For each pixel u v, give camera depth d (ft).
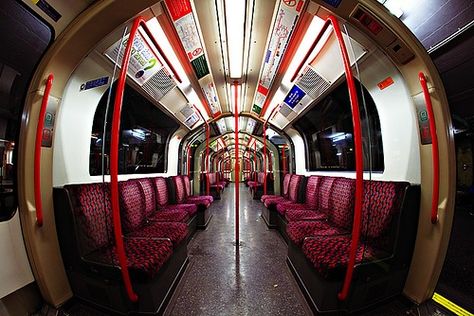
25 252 5.30
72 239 5.99
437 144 5.30
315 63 9.11
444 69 6.33
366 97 8.50
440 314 5.70
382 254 6.27
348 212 8.77
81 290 6.05
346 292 4.85
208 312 6.12
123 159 11.57
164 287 6.44
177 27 6.93
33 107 5.21
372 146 8.64
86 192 6.58
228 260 9.76
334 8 5.08
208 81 12.03
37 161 4.89
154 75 9.41
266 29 7.61
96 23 4.98
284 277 8.14
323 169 14.76
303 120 15.79
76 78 6.42
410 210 6.13
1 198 4.98
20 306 5.19
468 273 7.03
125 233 8.34
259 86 13.06
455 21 5.51
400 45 5.49
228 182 69.31
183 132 18.89
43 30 4.97
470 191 8.26
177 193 16.02
